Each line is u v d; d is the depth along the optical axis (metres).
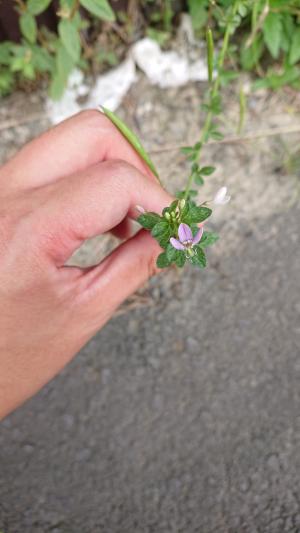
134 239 0.27
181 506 0.39
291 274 0.42
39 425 0.41
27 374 0.27
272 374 0.40
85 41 0.43
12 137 0.44
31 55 0.41
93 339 0.42
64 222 0.24
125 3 0.42
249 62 0.41
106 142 0.28
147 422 0.41
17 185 0.27
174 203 0.23
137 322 0.42
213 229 0.43
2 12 0.40
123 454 0.40
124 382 0.41
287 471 0.39
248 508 0.39
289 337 0.41
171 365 0.41
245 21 0.40
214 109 0.33
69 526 0.40
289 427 0.40
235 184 0.43
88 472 0.40
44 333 0.26
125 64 0.44
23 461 0.41
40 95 0.44
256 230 0.42
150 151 0.43
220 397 0.41
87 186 0.24
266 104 0.43
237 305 0.42
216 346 0.41
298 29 0.38
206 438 0.40
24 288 0.24
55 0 0.40
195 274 0.42
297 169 0.42
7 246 0.24
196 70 0.43
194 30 0.43
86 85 0.44
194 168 0.32
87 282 0.26
